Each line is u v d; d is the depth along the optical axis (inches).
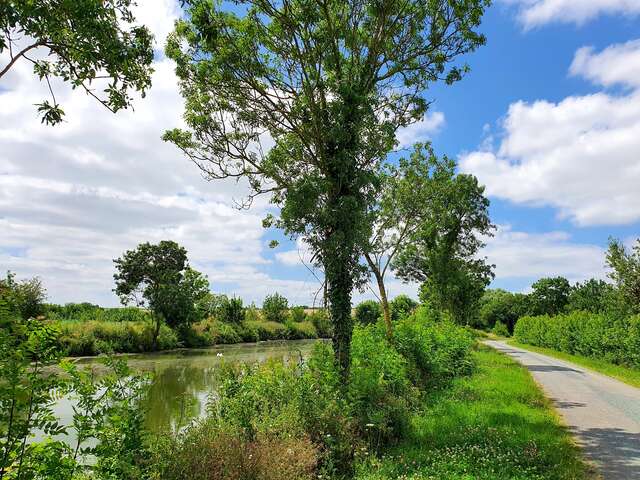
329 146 519.5
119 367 206.7
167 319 2038.6
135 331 1761.8
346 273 508.7
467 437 376.2
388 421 382.3
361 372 427.8
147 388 217.0
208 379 984.9
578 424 454.9
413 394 527.2
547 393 671.8
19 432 150.5
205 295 2167.8
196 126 548.4
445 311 1531.7
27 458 158.1
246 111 548.7
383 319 869.8
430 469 300.8
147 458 227.6
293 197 506.9
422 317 1066.7
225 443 273.6
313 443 319.6
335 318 507.2
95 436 188.7
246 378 398.3
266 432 320.5
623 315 1236.5
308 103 523.8
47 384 163.6
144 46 284.7
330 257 498.6
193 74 546.9
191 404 373.4
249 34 522.3
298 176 581.3
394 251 908.6
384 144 565.0
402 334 705.6
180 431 295.6
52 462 161.3
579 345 1459.2
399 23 557.9
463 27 554.3
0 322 154.5
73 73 270.7
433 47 570.6
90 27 242.5
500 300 4323.3
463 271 1582.2
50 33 247.6
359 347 573.0
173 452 247.3
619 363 1131.3
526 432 393.7
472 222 1583.4
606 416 498.3
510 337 3688.5
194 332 2167.8
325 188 496.1
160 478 227.5
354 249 504.4
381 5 530.6
